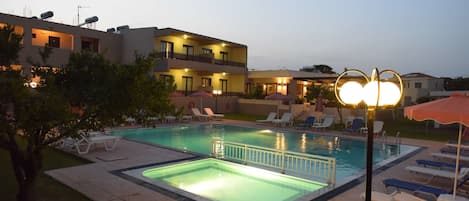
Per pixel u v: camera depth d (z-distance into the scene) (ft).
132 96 13.93
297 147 44.24
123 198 18.89
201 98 82.48
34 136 14.44
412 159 33.27
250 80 122.72
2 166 24.98
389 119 82.79
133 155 31.42
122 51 89.56
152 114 15.52
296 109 80.79
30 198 15.93
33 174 15.79
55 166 26.35
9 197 18.37
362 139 47.91
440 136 53.01
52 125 13.65
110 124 15.21
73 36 77.92
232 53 114.93
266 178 26.40
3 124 11.53
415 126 68.80
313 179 24.30
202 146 43.09
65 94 13.97
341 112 72.90
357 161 35.99
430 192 19.10
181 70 93.25
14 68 13.26
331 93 73.36
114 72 14.53
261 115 90.89
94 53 15.89
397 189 22.06
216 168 29.84
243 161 29.78
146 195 19.51
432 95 77.10
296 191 23.67
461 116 14.46
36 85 13.83
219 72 98.84
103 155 31.07
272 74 115.65
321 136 52.85
